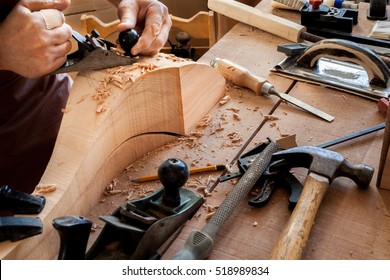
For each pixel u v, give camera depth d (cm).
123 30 116
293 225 88
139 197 104
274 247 87
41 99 138
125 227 83
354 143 114
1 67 111
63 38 109
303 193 94
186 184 105
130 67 111
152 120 113
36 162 140
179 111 116
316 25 155
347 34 150
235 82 134
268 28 155
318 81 133
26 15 104
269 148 105
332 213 97
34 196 91
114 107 104
